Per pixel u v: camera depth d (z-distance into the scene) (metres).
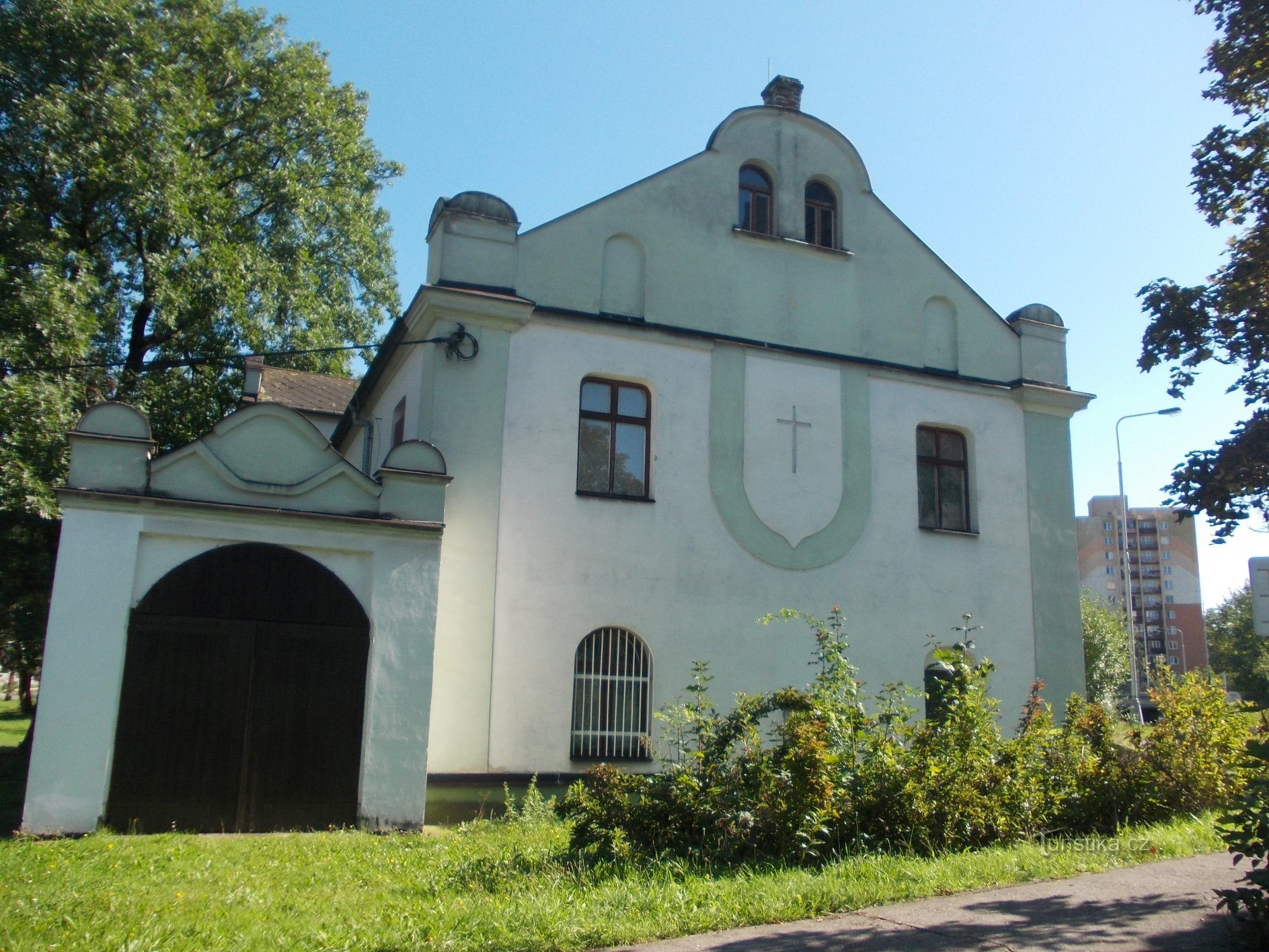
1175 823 9.41
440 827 10.91
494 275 13.19
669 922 6.08
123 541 9.93
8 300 15.68
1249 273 8.09
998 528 15.84
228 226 21.55
